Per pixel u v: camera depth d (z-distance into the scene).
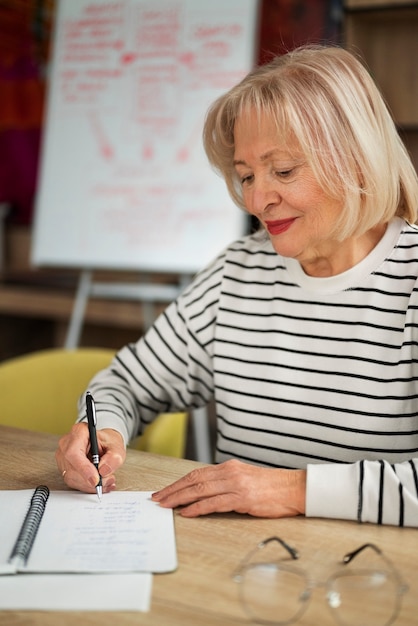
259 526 1.08
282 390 1.42
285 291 1.46
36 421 1.87
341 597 0.88
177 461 1.34
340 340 1.39
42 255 3.11
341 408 1.37
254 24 2.85
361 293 1.38
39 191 3.12
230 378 1.49
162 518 1.09
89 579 0.92
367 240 1.40
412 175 1.36
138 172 2.97
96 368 1.88
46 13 3.95
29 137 4.05
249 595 0.89
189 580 0.93
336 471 1.11
